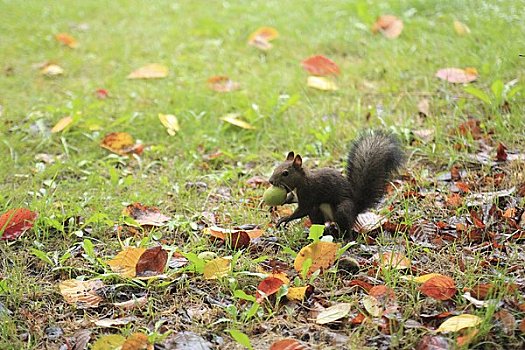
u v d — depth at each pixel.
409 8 13.91
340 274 6.41
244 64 12.53
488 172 8.27
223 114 10.59
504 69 10.70
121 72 12.52
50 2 16.89
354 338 5.47
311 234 6.40
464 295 5.77
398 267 6.33
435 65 11.38
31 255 6.91
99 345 5.41
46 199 7.89
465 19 12.71
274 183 6.76
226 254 6.85
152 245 7.06
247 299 5.88
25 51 13.86
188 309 6.01
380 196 7.05
